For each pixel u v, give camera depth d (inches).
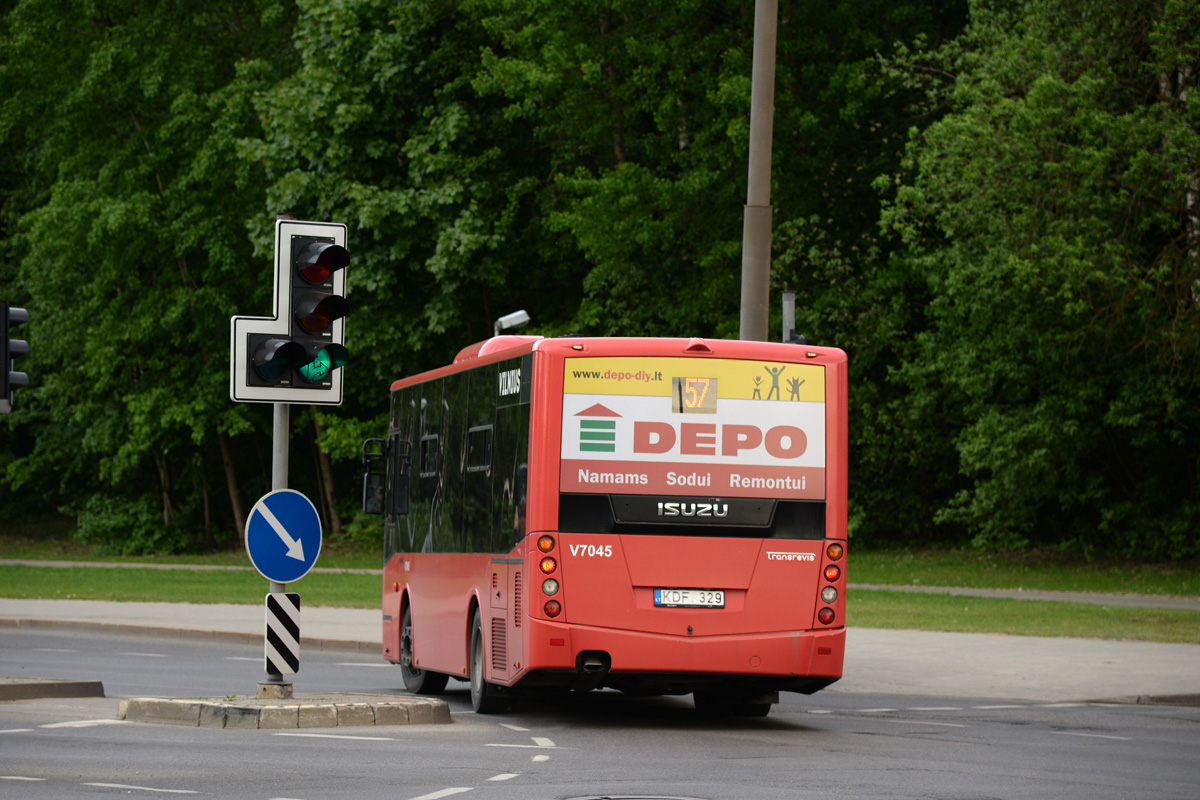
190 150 5167.3
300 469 6235.2
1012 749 1234.6
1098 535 4429.1
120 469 5280.5
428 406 1745.8
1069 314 3454.7
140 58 5255.9
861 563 4237.2
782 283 4328.3
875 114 4566.9
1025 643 2274.9
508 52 4845.0
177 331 5275.6
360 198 4471.0
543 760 1098.7
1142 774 1083.3
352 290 4722.0
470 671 1524.4
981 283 3784.5
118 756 1085.8
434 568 1674.5
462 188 4557.1
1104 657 2091.5
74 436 5905.5
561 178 4419.3
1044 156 3366.1
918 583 3604.8
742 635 1358.3
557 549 1341.0
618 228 4188.0
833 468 1395.2
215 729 1264.8
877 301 4426.7
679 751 1178.6
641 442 1363.2
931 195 3641.7
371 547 5103.3
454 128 4539.9
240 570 4220.0
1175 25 3235.7
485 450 1502.2
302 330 1320.1
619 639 1338.6
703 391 1376.7
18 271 6200.8
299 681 1839.3
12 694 1540.4
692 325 4495.6
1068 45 3412.9
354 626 2571.4
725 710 1536.7
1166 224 3348.9
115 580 3774.6
